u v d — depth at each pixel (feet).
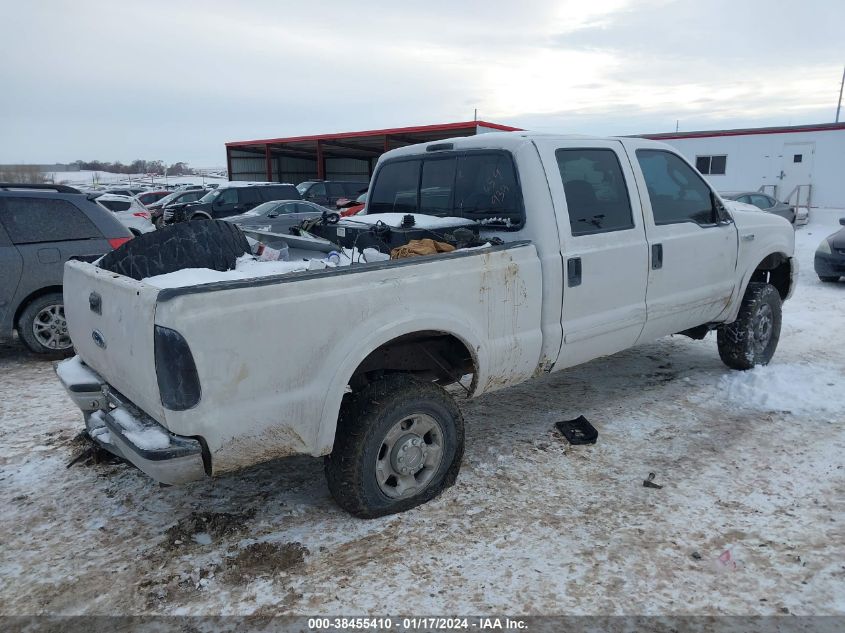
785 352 20.94
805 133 73.20
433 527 10.95
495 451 13.87
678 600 9.08
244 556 10.16
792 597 9.12
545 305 12.71
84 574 9.78
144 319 8.75
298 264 11.93
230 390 8.98
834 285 34.04
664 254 14.98
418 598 9.16
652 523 11.01
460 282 11.23
